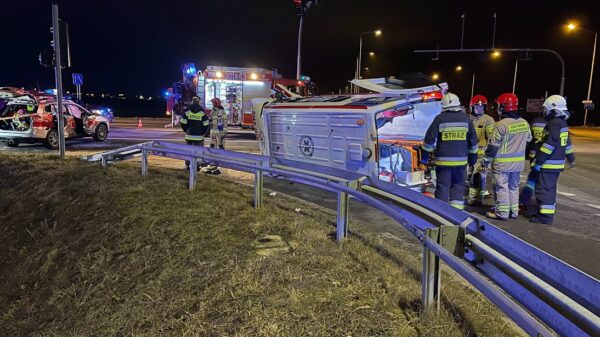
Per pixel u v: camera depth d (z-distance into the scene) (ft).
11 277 20.16
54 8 34.88
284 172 19.36
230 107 63.00
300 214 20.61
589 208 26.43
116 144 52.65
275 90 53.06
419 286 12.73
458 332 10.37
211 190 24.91
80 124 52.11
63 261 19.06
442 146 20.29
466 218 11.18
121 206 21.93
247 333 10.71
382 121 24.89
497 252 9.50
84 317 14.24
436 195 20.90
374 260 14.57
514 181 23.48
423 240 10.73
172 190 24.57
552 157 21.90
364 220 21.70
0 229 25.50
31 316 16.16
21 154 38.78
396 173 24.43
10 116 46.55
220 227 18.31
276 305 11.76
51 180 29.09
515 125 22.65
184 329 11.41
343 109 25.59
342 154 26.22
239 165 21.76
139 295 13.93
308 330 10.63
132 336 11.90
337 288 12.54
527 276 8.14
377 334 10.39
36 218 24.72
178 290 13.57
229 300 12.30
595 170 43.47
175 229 18.39
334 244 16.15
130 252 17.46
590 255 17.81
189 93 74.23
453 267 9.20
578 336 6.76
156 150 27.66
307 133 28.60
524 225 22.43
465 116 20.17
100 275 16.43
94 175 29.27
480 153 26.68
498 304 7.80
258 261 14.47
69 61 36.27
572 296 7.63
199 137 32.14
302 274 13.42
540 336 6.68
